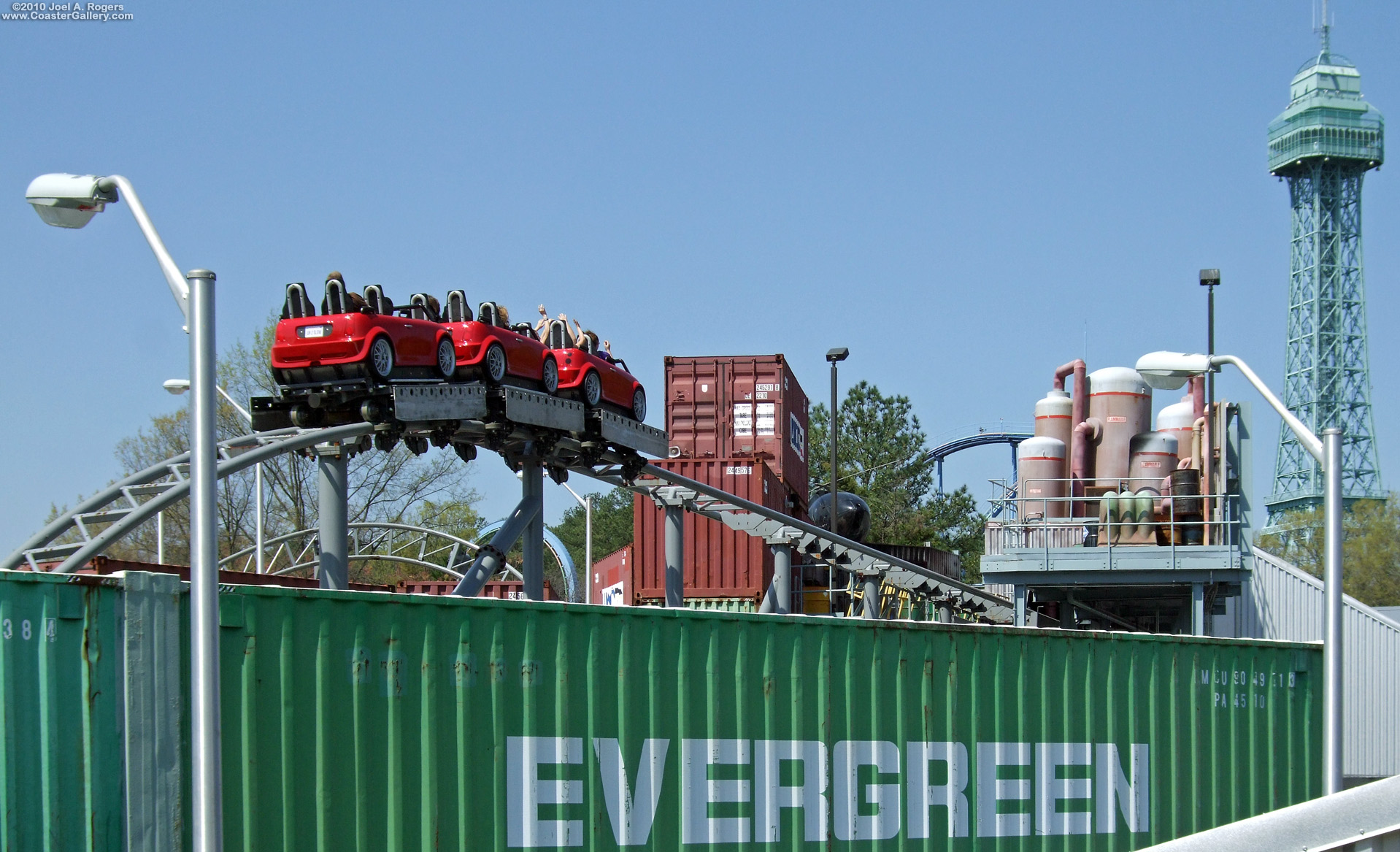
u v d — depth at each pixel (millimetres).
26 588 9508
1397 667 30609
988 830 14625
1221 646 17094
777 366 33625
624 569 32875
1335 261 115375
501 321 19469
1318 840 8852
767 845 13055
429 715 11305
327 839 10719
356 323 16266
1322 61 117750
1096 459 28281
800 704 13414
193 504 9461
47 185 11109
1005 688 14953
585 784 12070
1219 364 15961
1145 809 15992
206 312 9711
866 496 65688
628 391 22875
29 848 9352
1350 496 110688
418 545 60844
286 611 10703
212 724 9234
